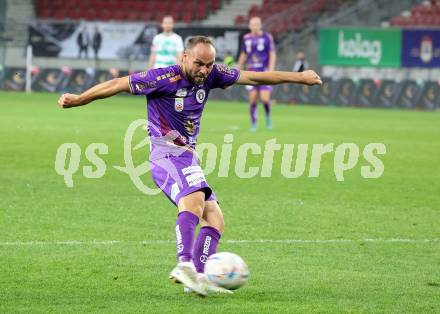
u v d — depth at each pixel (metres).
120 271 19.53
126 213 27.36
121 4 113.12
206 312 16.12
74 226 24.91
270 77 18.38
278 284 18.61
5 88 103.62
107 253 21.44
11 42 109.50
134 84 17.53
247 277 16.64
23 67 104.19
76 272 19.33
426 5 102.75
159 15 110.81
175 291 17.83
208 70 17.41
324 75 100.38
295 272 19.81
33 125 59.56
